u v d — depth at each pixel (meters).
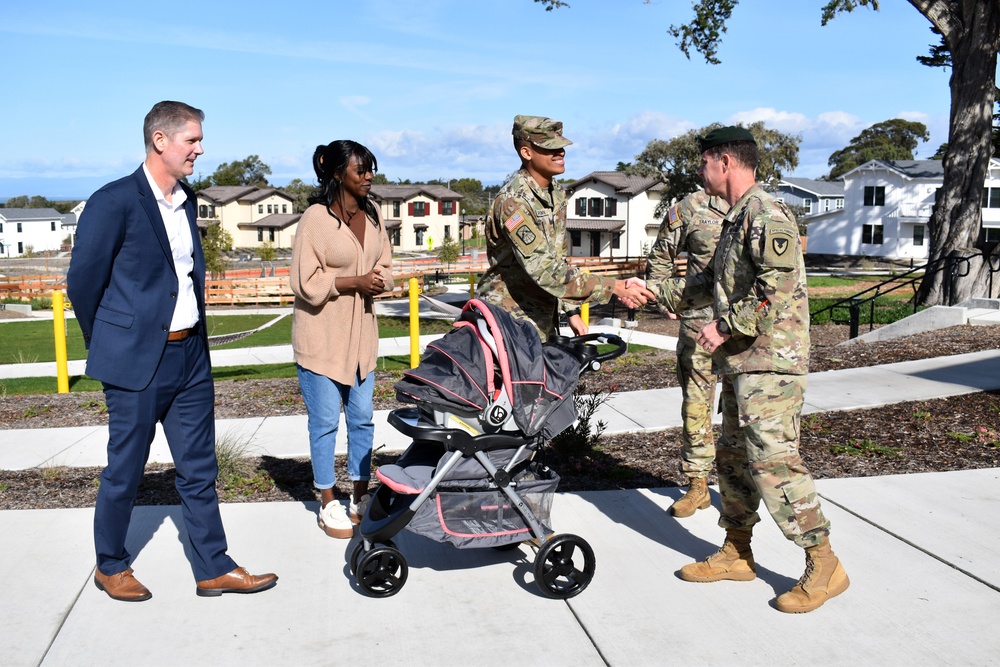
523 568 4.18
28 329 22.22
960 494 5.11
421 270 51.19
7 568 4.09
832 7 21.36
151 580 3.99
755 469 3.61
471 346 3.77
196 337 3.78
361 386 4.57
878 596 3.78
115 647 3.37
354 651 3.35
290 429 7.16
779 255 3.47
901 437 6.51
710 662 3.26
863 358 10.41
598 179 66.75
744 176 3.72
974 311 13.58
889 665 3.22
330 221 4.32
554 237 4.04
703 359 4.75
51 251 113.94
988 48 19.94
